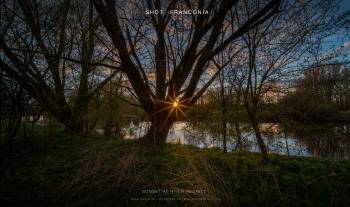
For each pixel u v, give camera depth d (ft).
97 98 27.22
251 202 10.39
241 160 15.15
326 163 15.24
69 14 19.79
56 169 13.98
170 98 16.79
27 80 15.90
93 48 22.67
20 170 13.82
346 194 10.75
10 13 15.92
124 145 18.95
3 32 15.20
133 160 13.75
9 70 14.74
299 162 14.96
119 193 11.17
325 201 10.42
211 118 21.09
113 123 31.12
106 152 16.72
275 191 11.14
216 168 13.17
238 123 19.16
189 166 13.53
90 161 14.38
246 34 14.34
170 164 14.21
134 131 30.78
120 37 14.88
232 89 17.97
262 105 17.49
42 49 16.90
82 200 10.50
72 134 23.99
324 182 11.76
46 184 11.91
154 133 17.07
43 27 16.88
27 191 11.29
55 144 20.15
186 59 15.43
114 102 27.94
